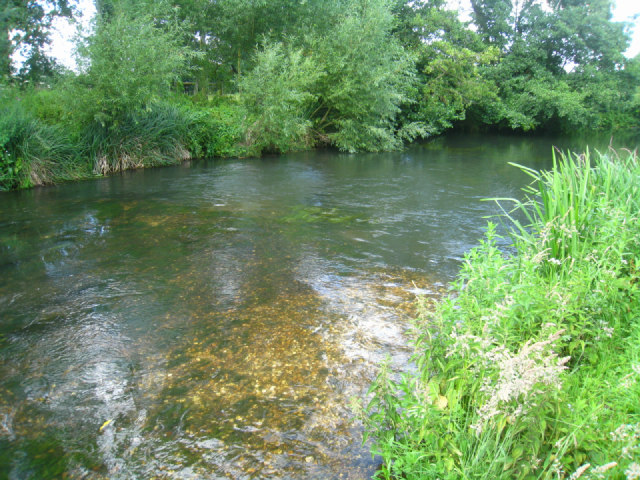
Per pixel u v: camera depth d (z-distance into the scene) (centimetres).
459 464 226
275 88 1586
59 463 272
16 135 1059
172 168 1358
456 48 2409
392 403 254
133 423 304
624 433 211
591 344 306
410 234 723
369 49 1816
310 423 303
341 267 580
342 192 1040
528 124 2633
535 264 342
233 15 1839
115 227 750
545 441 229
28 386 344
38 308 469
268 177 1220
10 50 1609
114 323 438
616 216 367
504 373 210
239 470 265
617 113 3067
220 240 686
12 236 705
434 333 292
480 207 908
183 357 379
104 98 1210
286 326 429
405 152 1886
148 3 1573
